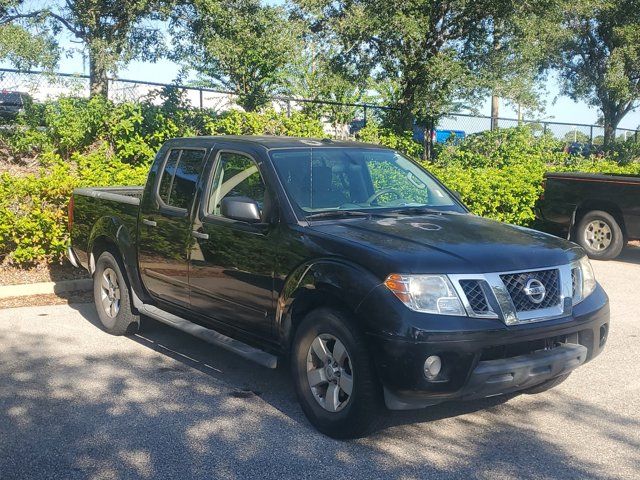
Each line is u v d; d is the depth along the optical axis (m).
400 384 4.46
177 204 6.44
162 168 6.76
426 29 17.52
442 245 4.89
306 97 20.02
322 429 4.97
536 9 18.38
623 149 27.67
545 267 4.92
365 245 4.85
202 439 4.92
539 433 5.09
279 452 4.73
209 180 6.15
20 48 13.04
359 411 4.68
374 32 17.27
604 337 5.30
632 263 12.13
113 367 6.43
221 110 16.59
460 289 4.57
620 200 11.97
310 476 4.39
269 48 15.76
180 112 14.98
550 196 12.72
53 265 9.88
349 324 4.70
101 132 14.39
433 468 4.52
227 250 5.73
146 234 6.72
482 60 18.72
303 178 5.71
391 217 5.63
